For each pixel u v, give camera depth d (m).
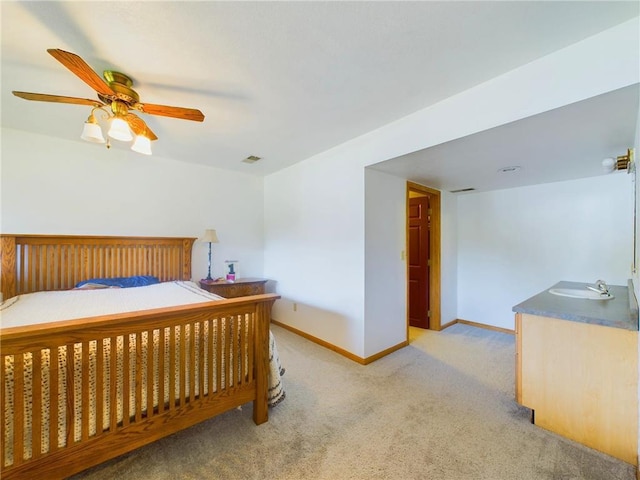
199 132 2.65
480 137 1.99
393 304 3.12
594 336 1.64
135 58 1.59
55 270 2.82
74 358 1.25
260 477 1.41
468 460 1.53
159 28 1.37
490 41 1.47
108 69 1.68
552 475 1.43
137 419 1.39
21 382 1.13
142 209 3.37
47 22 1.32
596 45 1.44
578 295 2.23
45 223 2.83
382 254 2.99
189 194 3.71
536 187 3.52
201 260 3.83
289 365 2.73
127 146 3.12
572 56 1.51
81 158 3.01
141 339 1.42
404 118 2.35
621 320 1.52
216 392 1.66
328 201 3.18
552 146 2.16
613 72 1.39
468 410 1.99
